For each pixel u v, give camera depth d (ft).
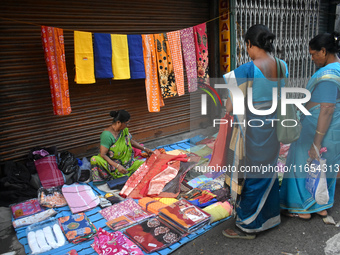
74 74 12.78
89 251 8.05
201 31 14.05
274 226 9.27
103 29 13.10
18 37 11.12
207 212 9.43
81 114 13.41
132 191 11.11
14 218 9.59
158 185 11.10
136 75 12.56
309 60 21.03
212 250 8.27
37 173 11.55
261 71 7.17
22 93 11.67
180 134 17.22
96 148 14.16
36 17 11.37
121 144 12.03
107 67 11.69
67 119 13.03
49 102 12.37
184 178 12.13
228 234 8.86
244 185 8.17
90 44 11.16
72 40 12.37
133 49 12.21
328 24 21.93
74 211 9.86
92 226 9.02
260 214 8.59
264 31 7.24
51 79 10.80
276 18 18.03
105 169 11.79
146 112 15.64
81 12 12.34
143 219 9.42
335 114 8.38
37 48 11.61
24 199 10.72
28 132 12.15
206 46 14.42
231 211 9.76
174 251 8.18
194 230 8.82
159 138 16.47
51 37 10.44
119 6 13.29
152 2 14.32
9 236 8.82
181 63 13.71
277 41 18.63
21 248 8.25
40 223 9.18
